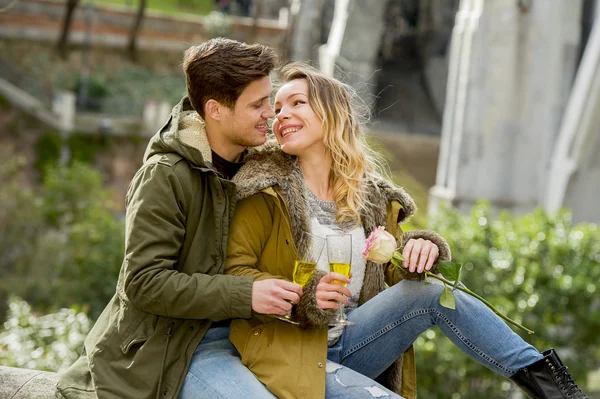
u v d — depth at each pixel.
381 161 3.35
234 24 38.47
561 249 9.60
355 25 21.95
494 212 15.95
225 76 2.88
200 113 3.01
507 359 2.88
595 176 15.63
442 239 2.99
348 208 3.04
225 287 2.71
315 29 23.30
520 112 15.90
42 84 33.38
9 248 18.23
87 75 34.84
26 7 35.62
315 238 2.80
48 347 7.07
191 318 2.76
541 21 15.78
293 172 3.00
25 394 3.04
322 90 3.08
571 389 2.83
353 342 3.04
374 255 2.87
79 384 2.87
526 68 15.84
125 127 32.62
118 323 2.86
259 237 2.96
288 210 2.94
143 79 36.47
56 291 16.19
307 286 2.78
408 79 40.50
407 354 3.22
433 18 40.41
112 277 16.23
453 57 16.72
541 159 16.06
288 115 3.04
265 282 2.72
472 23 15.96
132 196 2.86
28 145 30.88
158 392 2.74
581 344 9.35
